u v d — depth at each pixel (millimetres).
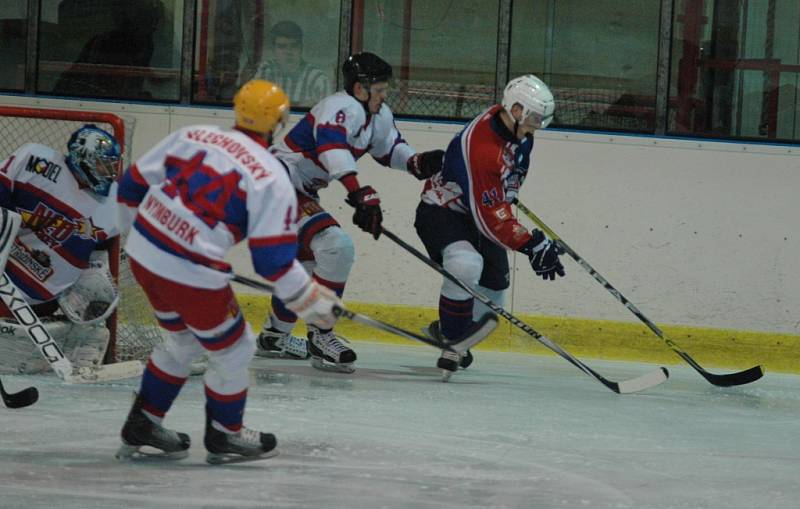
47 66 21203
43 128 20141
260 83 9883
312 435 12000
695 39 20469
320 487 9898
